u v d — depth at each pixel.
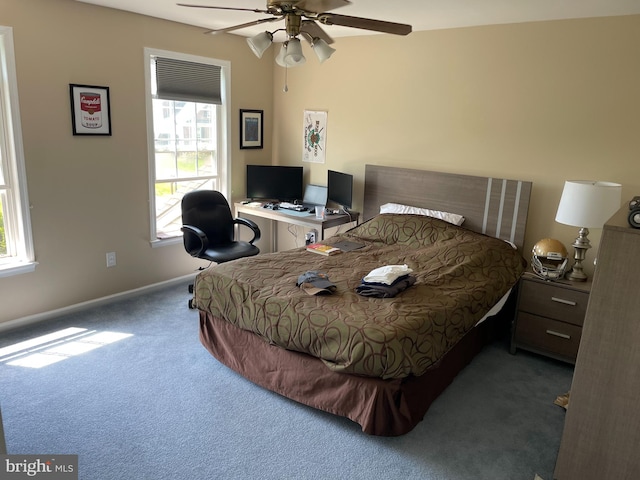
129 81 3.90
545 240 3.46
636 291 1.83
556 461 2.23
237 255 4.01
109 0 3.43
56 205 3.62
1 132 3.31
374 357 2.26
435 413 2.69
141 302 4.13
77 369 3.01
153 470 2.17
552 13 3.29
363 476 2.19
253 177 4.97
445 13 3.40
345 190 4.45
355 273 3.14
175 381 2.92
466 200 4.02
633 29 3.19
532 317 3.32
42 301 3.66
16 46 3.22
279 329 2.60
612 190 3.03
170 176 4.48
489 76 3.81
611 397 1.94
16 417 2.51
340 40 4.60
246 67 4.85
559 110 3.55
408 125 4.32
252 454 2.30
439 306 2.64
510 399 2.85
